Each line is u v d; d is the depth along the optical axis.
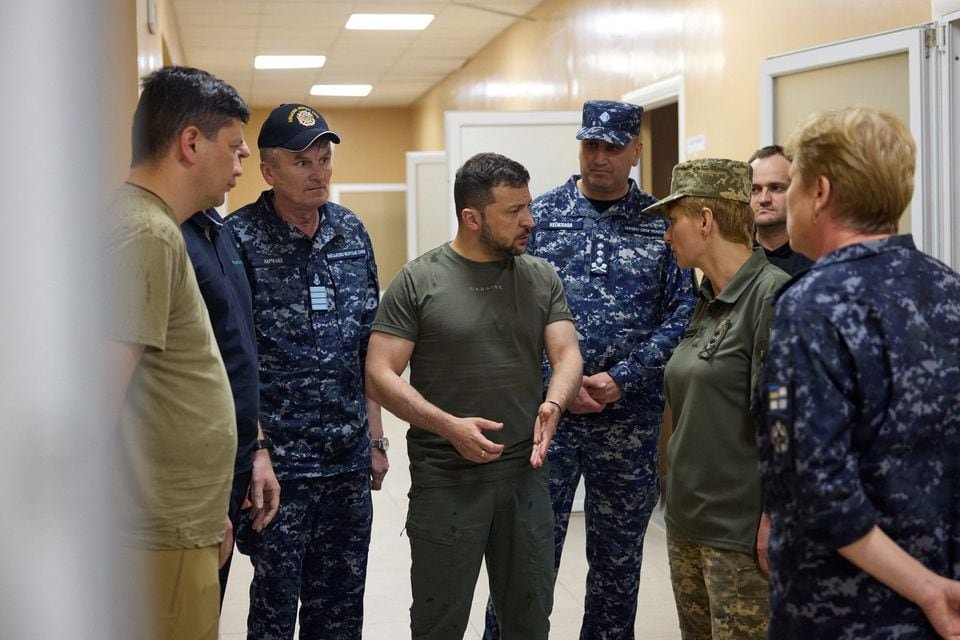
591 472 3.07
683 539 2.20
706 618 2.23
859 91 3.88
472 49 10.86
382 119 15.86
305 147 2.62
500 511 2.47
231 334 2.27
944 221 3.50
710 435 2.07
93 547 0.43
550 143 6.05
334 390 2.74
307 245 2.76
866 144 1.42
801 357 1.35
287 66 11.76
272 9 8.65
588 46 7.44
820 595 1.39
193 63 11.45
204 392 1.78
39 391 0.40
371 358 2.46
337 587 2.84
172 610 1.76
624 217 3.17
